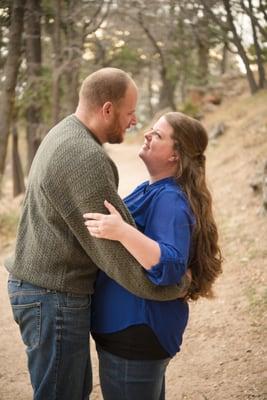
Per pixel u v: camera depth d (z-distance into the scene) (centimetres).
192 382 341
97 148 190
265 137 1074
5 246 715
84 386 226
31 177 207
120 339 207
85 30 1052
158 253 185
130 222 194
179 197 204
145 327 203
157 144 215
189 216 202
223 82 2008
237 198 775
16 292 209
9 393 340
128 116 206
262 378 331
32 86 1073
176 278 189
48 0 944
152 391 213
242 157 1010
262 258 538
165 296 196
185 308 216
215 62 2352
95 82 200
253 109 1430
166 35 1469
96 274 213
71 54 1013
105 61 1662
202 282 219
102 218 181
